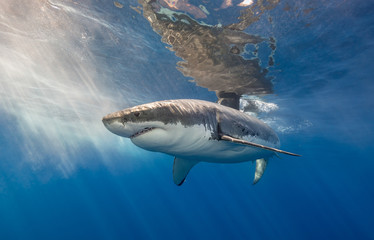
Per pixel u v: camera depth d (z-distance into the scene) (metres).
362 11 5.60
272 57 7.76
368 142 23.05
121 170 59.91
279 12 5.61
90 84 11.84
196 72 9.24
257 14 5.68
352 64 8.26
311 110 13.85
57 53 8.84
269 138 4.91
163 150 3.03
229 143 3.42
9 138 25.98
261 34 6.48
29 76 11.29
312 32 6.43
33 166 42.03
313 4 5.38
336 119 15.73
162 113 2.63
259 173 6.16
